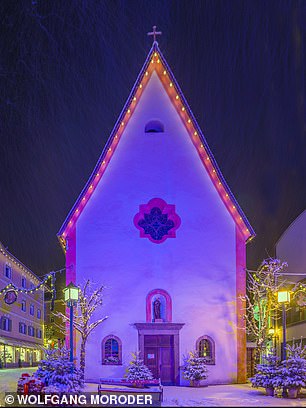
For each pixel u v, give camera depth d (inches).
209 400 720.3
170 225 1048.2
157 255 1033.5
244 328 1007.0
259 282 1187.9
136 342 988.6
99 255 1032.8
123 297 1013.8
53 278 1074.1
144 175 1064.8
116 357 986.1
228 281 1027.3
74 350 982.4
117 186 1060.5
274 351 995.9
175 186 1063.0
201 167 1070.4
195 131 1072.2
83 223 1047.0
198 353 984.9
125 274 1024.2
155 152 1074.1
